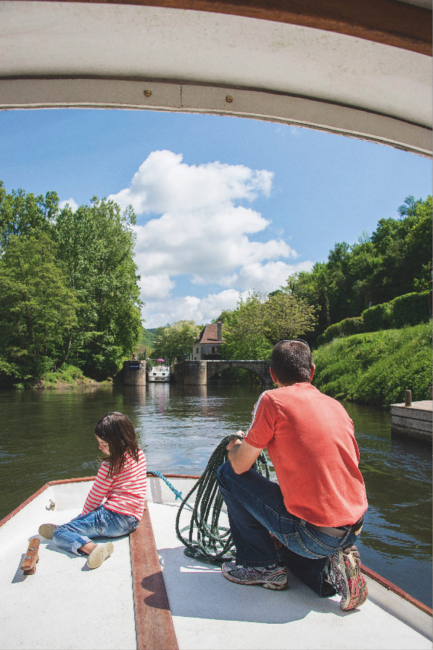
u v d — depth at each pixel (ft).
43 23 4.69
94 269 144.87
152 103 5.87
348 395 70.64
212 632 5.63
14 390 119.14
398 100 6.03
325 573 6.34
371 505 23.32
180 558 7.93
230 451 6.66
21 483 28.81
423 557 17.08
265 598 6.51
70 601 6.47
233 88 6.02
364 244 205.77
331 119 6.25
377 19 4.31
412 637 5.53
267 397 6.35
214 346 269.23
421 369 59.00
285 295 167.22
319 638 5.51
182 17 4.63
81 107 5.80
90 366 155.43
